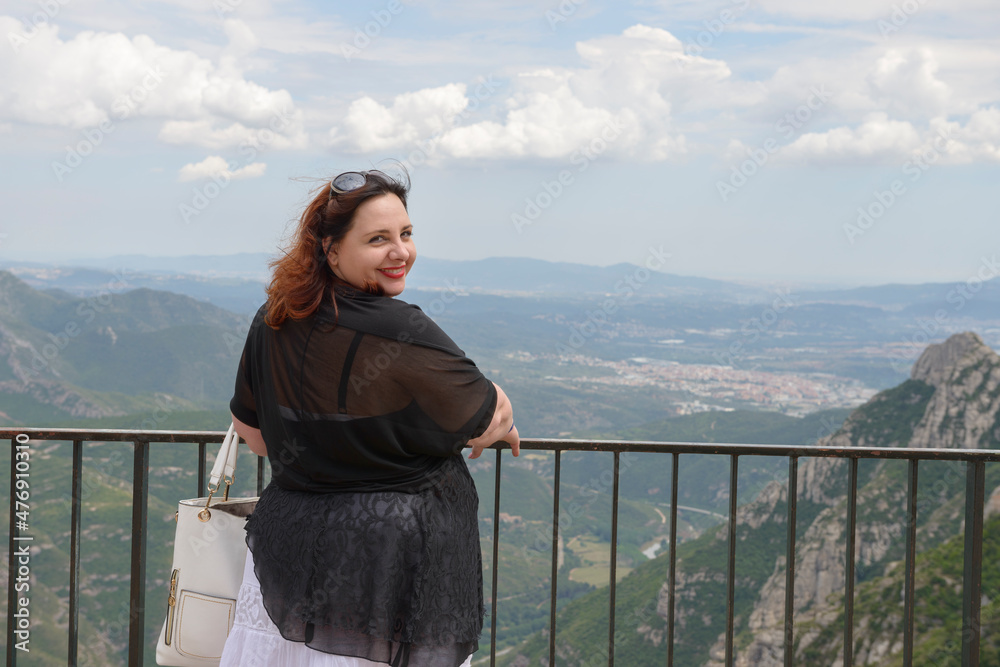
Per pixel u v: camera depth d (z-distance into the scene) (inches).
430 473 57.1
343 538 54.1
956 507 1352.1
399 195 59.6
